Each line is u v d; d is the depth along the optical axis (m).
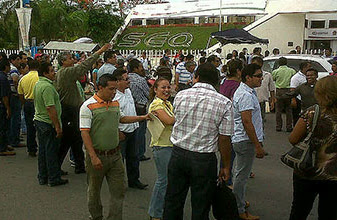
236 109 4.59
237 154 4.72
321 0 31.09
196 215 3.70
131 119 4.56
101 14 38.22
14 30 31.92
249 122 4.41
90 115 4.19
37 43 33.69
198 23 38.81
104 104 4.26
